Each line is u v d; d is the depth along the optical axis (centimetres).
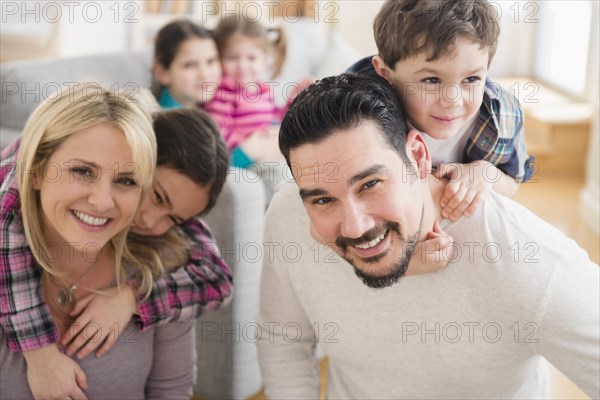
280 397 133
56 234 126
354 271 110
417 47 105
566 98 437
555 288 105
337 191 100
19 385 127
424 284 113
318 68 309
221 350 197
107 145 117
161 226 138
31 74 224
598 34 405
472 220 109
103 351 129
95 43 325
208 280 140
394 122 102
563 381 213
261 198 197
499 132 117
